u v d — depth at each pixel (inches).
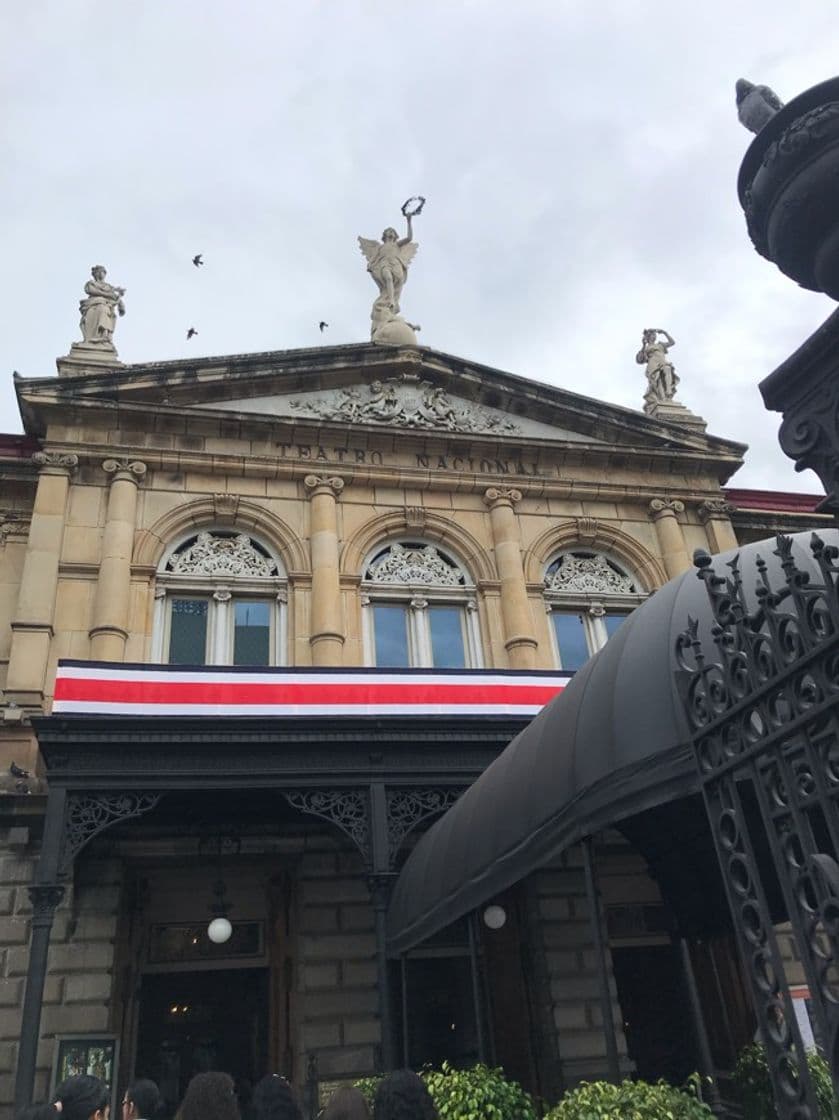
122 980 496.1
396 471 676.1
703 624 186.2
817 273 123.4
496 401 743.7
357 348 714.8
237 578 617.9
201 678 459.2
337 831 539.5
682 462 750.5
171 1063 510.0
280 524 639.1
